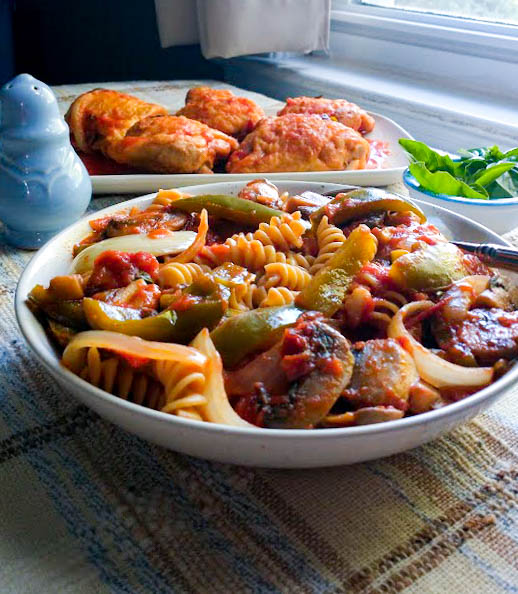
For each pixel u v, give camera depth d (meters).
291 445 0.34
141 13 1.32
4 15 1.23
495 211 0.57
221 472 0.39
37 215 0.55
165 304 0.42
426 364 0.40
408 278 0.44
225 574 0.34
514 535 0.36
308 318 0.41
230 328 0.40
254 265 0.48
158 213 0.51
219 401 0.37
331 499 0.37
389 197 0.50
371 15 1.16
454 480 0.38
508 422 0.42
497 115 0.91
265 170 0.68
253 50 1.09
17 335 0.47
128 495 0.38
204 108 0.77
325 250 0.48
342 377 0.38
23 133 0.54
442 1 1.07
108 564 0.35
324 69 1.16
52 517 0.36
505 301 0.44
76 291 0.42
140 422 0.35
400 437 0.35
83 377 0.39
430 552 0.35
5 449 0.40
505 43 0.96
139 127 0.69
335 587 0.34
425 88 1.04
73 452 0.40
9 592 0.33
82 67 1.39
